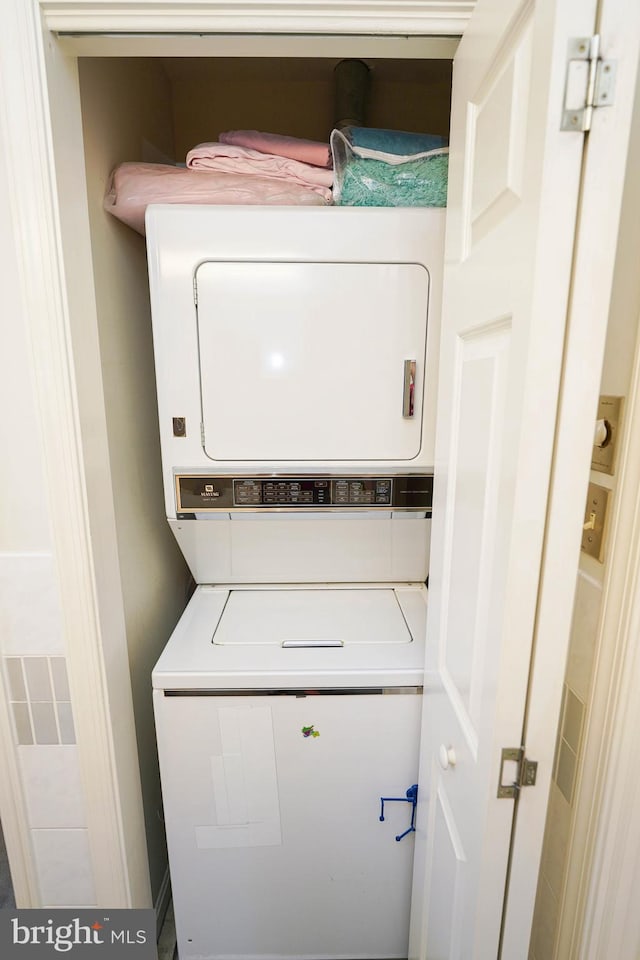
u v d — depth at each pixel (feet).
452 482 3.35
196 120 6.96
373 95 6.98
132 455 5.00
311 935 4.99
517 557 2.23
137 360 5.18
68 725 4.17
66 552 3.81
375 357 4.37
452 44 3.27
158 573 5.74
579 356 2.02
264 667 4.32
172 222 4.08
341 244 4.15
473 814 2.83
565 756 3.23
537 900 3.60
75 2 3.04
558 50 1.79
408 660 4.45
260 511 4.66
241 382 4.37
